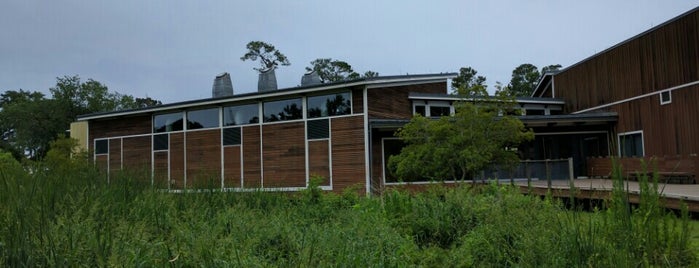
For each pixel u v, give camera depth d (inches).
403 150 488.4
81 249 116.0
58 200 160.2
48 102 1544.0
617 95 711.1
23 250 112.5
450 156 450.0
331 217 227.0
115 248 117.5
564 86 842.2
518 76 1872.5
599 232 146.6
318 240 153.2
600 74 749.9
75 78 1612.9
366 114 612.1
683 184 471.5
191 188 239.1
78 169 228.7
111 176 230.5
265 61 1680.6
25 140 1472.7
